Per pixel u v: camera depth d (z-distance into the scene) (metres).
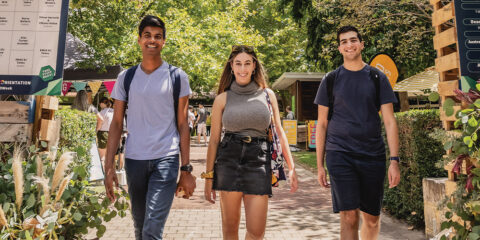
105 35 10.41
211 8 21.06
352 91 3.14
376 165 3.06
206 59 15.24
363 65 3.23
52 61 3.29
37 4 3.34
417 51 12.99
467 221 2.79
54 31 3.32
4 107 3.30
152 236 2.62
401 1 11.35
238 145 2.86
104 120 9.16
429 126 4.64
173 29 14.55
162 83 2.91
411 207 4.94
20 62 3.28
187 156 2.96
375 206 3.11
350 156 3.08
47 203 2.90
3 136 3.28
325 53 13.52
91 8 9.16
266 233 4.69
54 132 3.60
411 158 4.93
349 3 11.89
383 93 3.14
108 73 11.16
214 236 4.51
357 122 3.10
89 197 3.41
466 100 2.70
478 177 2.57
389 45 12.44
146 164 2.81
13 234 2.72
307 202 6.65
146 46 2.93
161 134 2.85
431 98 3.24
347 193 3.03
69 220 3.12
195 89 15.76
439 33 3.39
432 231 4.21
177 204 6.35
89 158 6.73
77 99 10.29
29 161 3.19
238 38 17.48
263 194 2.81
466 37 3.03
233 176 2.84
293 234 4.64
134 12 10.70
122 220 5.23
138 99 2.88
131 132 2.90
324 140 3.31
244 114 2.86
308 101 22.62
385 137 5.63
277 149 2.95
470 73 2.99
